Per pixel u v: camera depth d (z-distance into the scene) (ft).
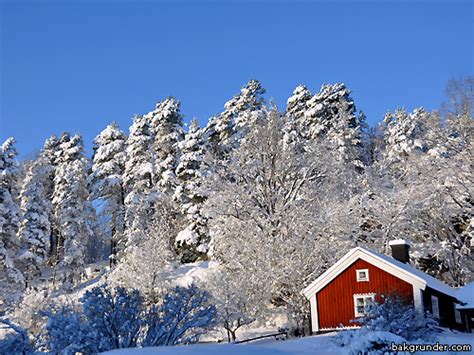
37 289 130.21
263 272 89.10
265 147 101.24
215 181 101.40
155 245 120.37
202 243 140.46
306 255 91.86
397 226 108.99
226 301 84.84
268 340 82.99
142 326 52.44
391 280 78.84
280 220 95.81
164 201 149.18
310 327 85.66
